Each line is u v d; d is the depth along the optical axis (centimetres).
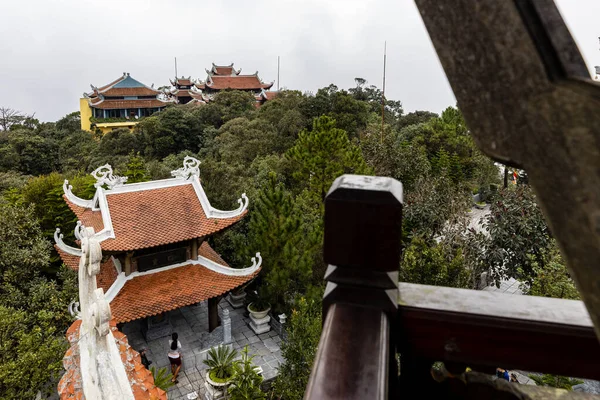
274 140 4131
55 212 2336
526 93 70
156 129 4831
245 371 1316
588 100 61
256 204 1875
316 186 2245
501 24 72
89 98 7269
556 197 68
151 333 1767
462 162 3509
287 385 1243
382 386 112
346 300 148
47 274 2228
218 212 1711
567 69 67
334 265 148
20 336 1320
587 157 62
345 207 143
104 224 1546
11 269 1705
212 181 2541
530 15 69
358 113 4469
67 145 5544
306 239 1819
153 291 1583
